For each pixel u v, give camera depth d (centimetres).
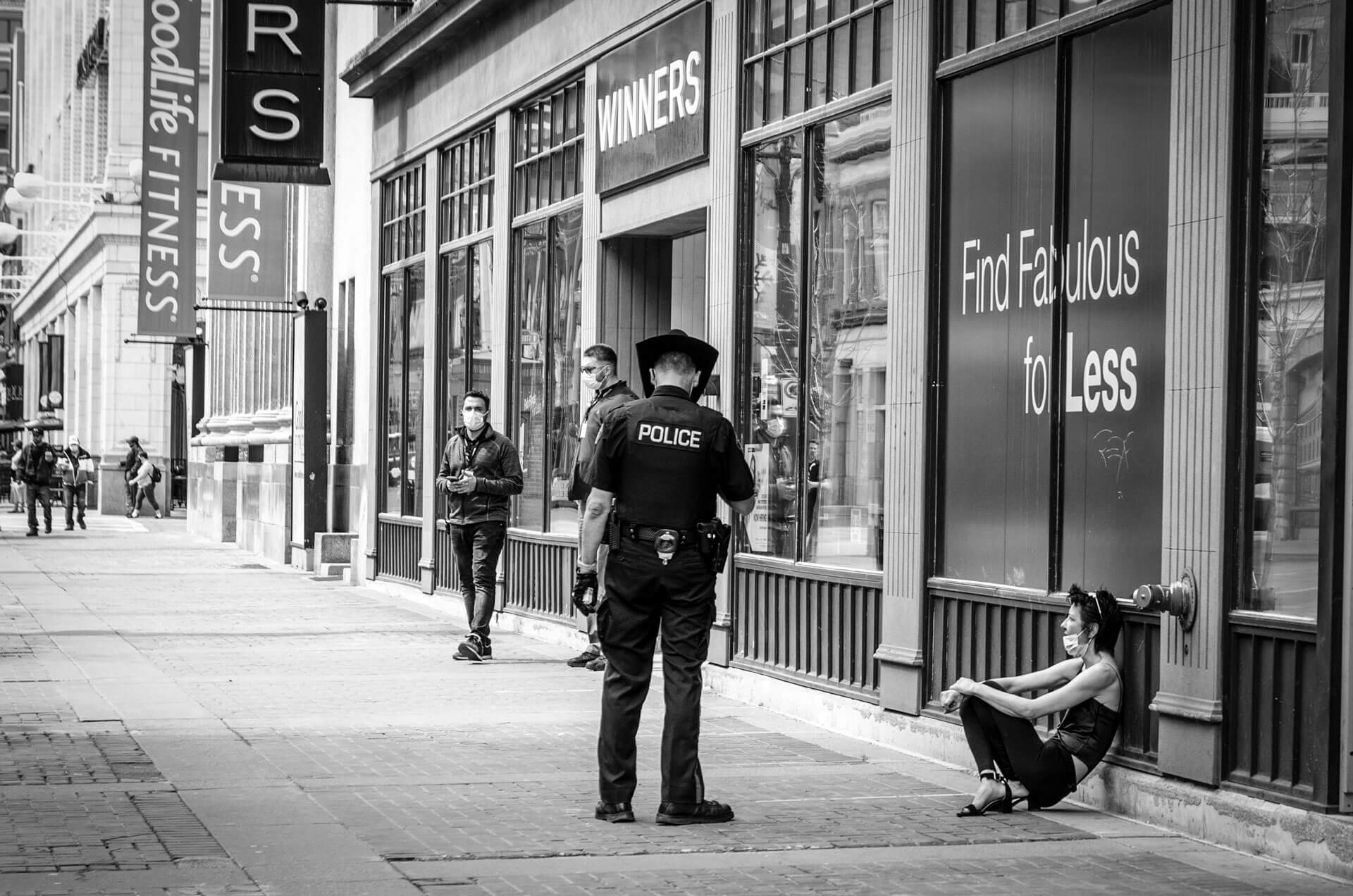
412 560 2242
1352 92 757
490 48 1938
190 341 3912
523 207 1853
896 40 1120
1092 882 736
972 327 1047
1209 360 830
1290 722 785
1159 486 877
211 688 1334
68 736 1083
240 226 2877
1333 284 757
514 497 1880
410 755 1034
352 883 705
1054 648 956
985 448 1031
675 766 845
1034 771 877
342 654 1591
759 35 1330
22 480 4212
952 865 764
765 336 1320
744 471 863
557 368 1742
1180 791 839
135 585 2462
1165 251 873
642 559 845
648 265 1630
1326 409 758
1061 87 957
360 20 2542
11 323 10094
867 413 1165
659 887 712
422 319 2222
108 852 754
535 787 936
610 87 1588
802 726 1193
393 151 2327
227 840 784
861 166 1180
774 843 803
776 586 1288
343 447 2709
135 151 5956
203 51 4306
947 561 1069
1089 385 934
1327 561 757
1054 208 961
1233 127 819
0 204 11175
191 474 4306
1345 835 741
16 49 11750
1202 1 838
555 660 1562
